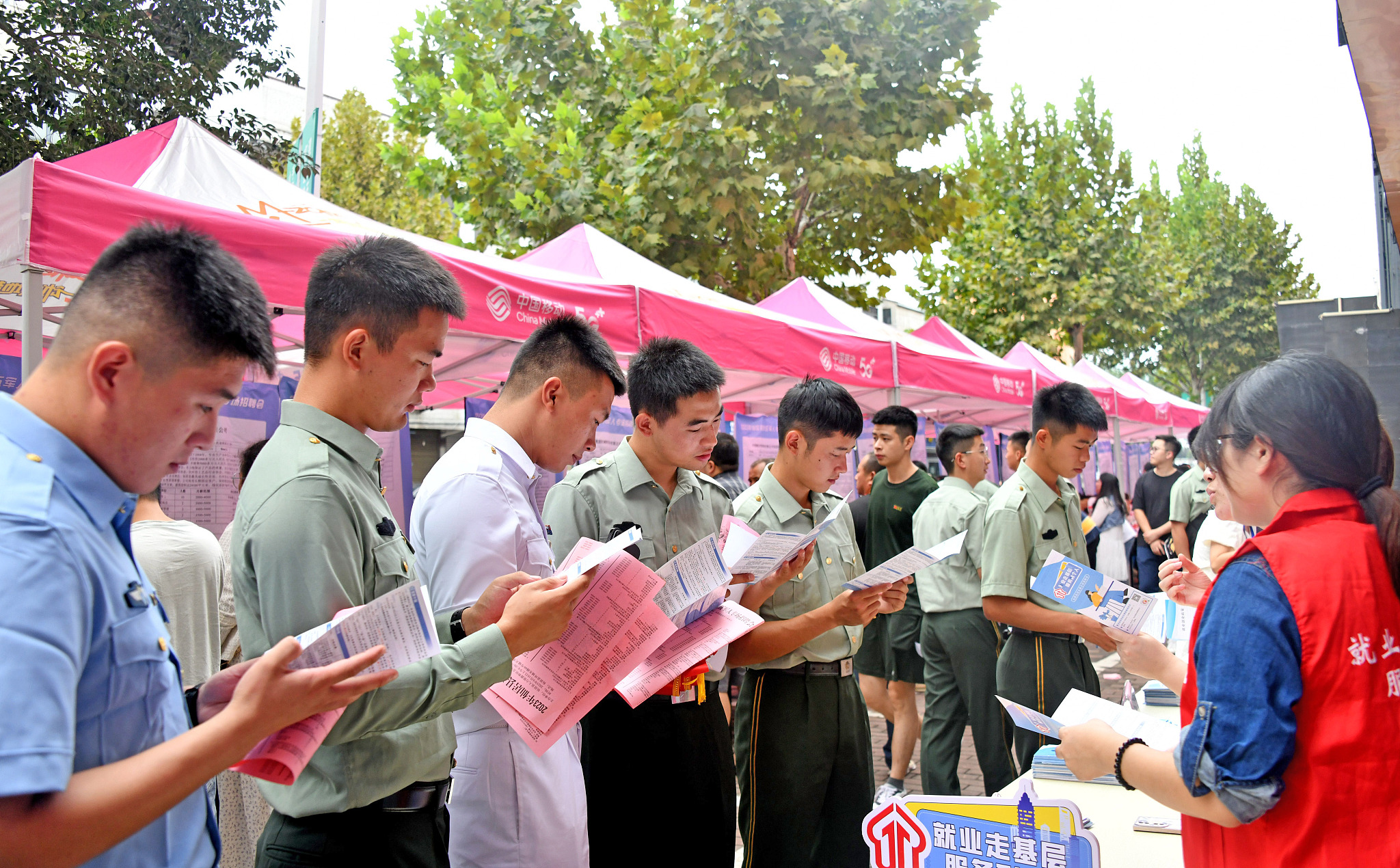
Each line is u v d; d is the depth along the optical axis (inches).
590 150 411.5
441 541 74.5
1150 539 327.9
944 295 772.6
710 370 99.3
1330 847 46.4
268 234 117.7
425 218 649.0
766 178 385.1
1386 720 46.9
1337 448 52.0
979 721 153.6
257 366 47.1
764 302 299.1
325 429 63.3
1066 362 756.0
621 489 101.3
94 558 41.9
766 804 110.7
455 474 77.1
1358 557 49.3
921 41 390.0
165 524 115.9
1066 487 136.6
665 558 101.0
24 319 99.3
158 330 42.0
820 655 112.9
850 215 428.5
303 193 148.5
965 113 410.0
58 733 36.3
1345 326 143.3
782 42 376.8
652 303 175.9
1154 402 533.0
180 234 44.6
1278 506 55.2
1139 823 77.4
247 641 59.7
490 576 73.9
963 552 158.4
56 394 42.5
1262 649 48.2
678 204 375.2
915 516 186.5
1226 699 48.4
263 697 41.7
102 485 42.8
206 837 50.5
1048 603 130.4
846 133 389.4
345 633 49.3
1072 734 60.1
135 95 250.7
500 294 146.9
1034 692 130.6
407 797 64.7
